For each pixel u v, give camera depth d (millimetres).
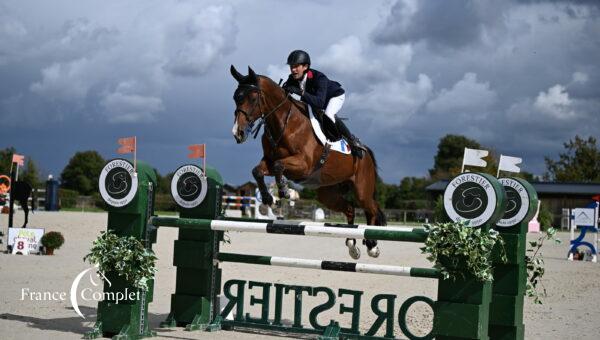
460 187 5223
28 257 12844
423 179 55156
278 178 6199
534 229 26484
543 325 7285
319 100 6750
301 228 5996
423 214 38906
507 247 5445
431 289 10203
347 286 10359
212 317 6836
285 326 6445
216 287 6871
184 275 6828
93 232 18766
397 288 10266
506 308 5465
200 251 6719
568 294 10055
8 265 11344
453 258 5141
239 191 36938
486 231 5113
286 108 6523
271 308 8305
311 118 6766
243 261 6668
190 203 6723
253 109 6250
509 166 5688
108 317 6113
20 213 25188
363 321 7531
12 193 13977
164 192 41656
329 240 19344
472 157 5613
